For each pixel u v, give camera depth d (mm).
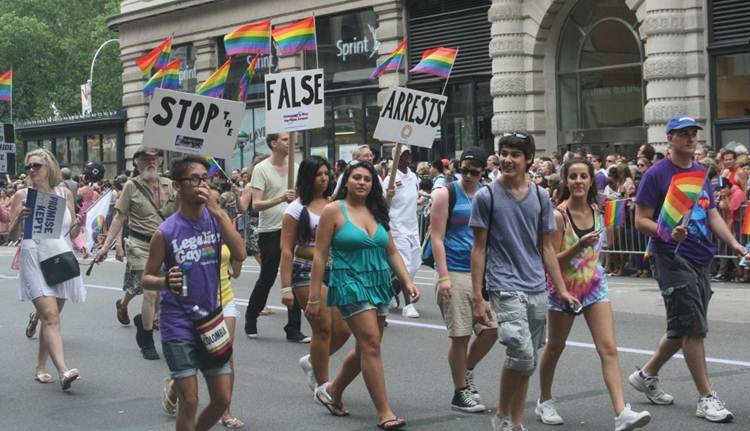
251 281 19797
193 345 6559
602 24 26531
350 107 33031
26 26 70188
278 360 11367
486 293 7570
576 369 10344
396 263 8289
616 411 7539
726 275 17219
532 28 27594
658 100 24125
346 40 33031
